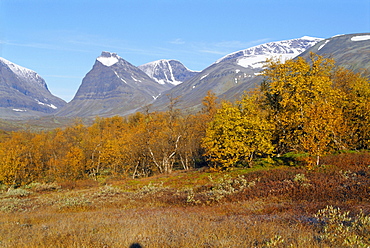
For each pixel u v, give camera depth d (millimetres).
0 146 68000
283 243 8727
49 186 48531
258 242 9133
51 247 9844
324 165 27781
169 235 10617
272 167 32094
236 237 9688
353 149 33875
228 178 30125
